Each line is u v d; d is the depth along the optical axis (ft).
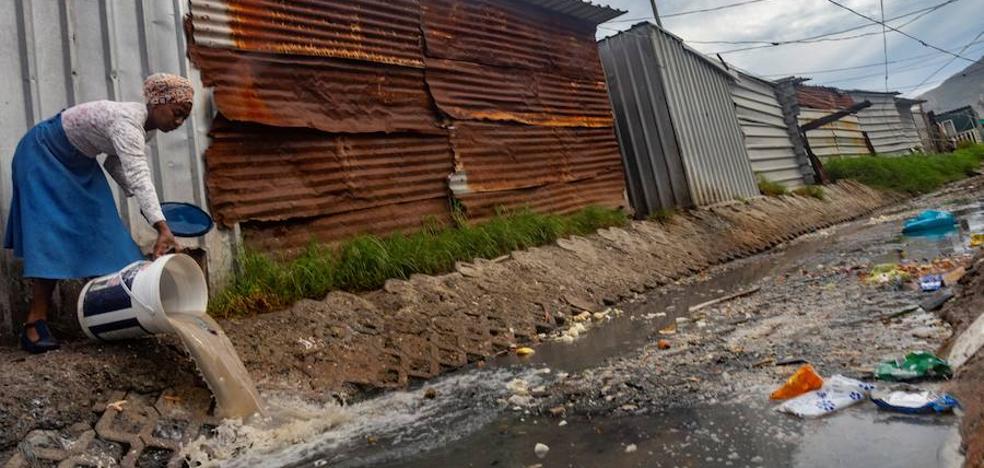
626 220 32.81
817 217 49.34
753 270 27.43
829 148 80.74
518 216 26.96
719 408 9.54
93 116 11.29
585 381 12.07
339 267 18.90
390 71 23.31
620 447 8.54
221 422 10.69
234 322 14.44
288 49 19.67
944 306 13.55
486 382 13.19
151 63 16.22
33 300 11.35
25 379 10.00
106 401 10.44
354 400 12.84
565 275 23.34
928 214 31.14
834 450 7.56
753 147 56.08
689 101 41.98
